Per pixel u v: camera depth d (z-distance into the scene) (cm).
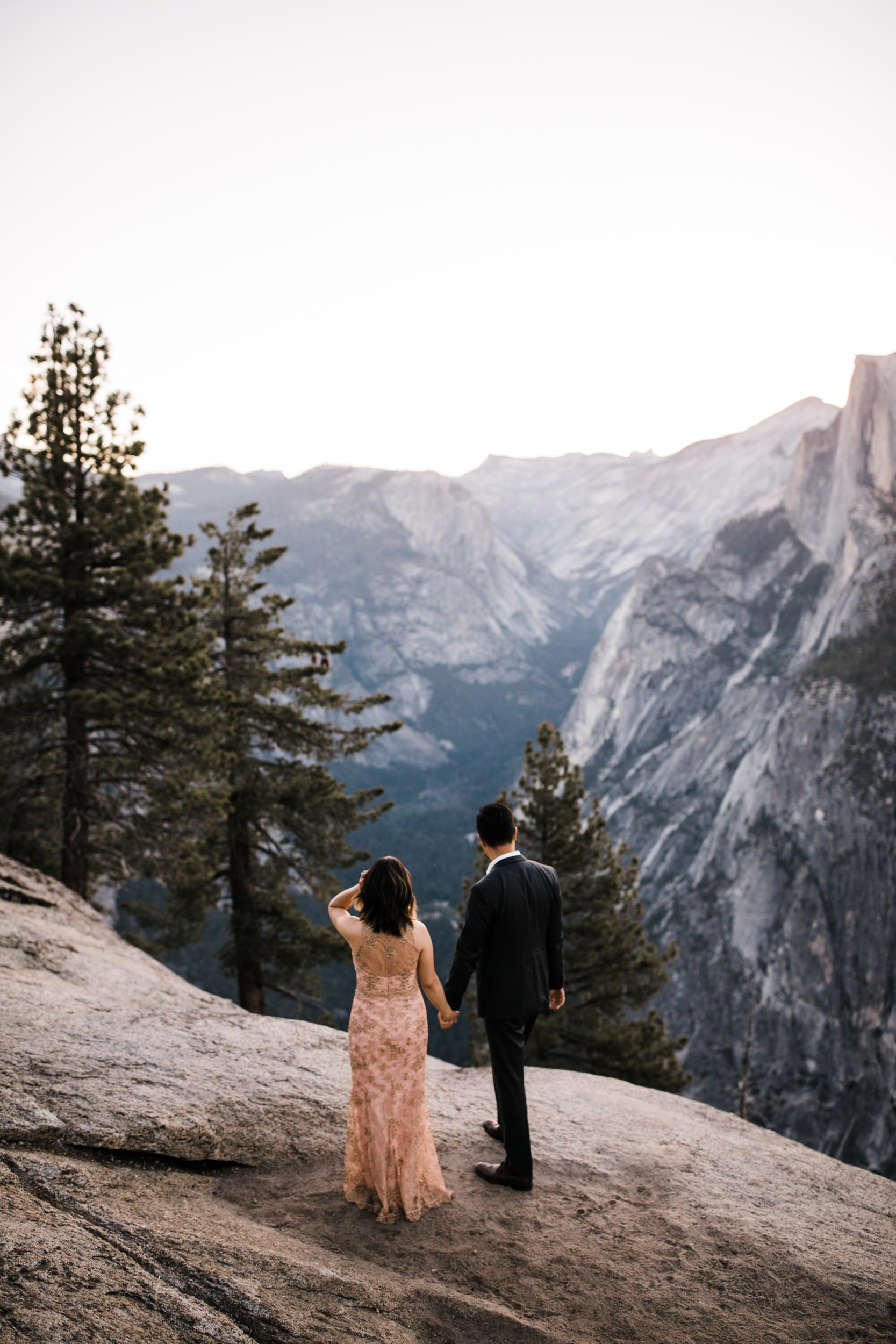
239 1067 512
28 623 1527
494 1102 548
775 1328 329
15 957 672
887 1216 445
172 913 1830
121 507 1517
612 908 1761
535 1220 396
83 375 1520
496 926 418
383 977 393
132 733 1541
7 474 1535
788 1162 504
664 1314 333
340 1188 411
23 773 1519
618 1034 1650
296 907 1878
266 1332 279
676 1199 430
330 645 1892
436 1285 336
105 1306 262
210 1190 401
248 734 1864
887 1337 328
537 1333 309
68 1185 354
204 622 1819
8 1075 443
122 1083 457
